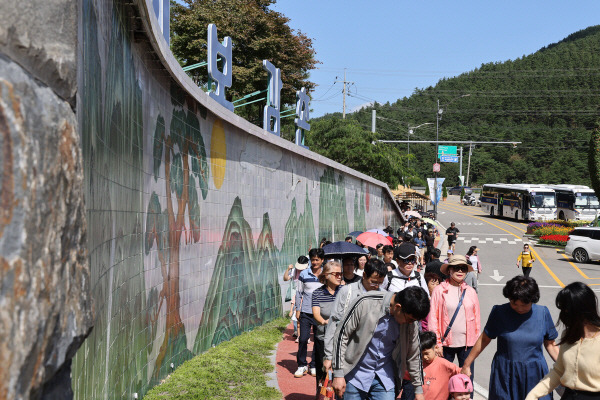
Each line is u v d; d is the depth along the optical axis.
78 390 3.77
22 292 1.26
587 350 4.03
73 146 1.67
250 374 8.46
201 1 27.73
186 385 7.56
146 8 5.99
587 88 199.25
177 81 8.06
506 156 164.62
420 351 5.00
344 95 54.78
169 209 8.21
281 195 14.95
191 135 9.27
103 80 4.86
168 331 8.18
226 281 11.12
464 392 5.10
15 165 1.25
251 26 27.78
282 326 13.05
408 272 7.27
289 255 15.70
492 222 58.41
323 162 18.98
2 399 1.16
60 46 1.68
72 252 1.64
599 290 22.30
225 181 11.05
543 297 20.28
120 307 5.80
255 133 12.38
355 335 4.78
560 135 166.00
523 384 5.07
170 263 8.27
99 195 4.63
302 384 8.16
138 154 6.70
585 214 50.22
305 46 31.61
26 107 1.33
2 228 1.19
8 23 1.39
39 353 1.36
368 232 13.09
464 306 6.75
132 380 6.42
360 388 4.77
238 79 26.97
